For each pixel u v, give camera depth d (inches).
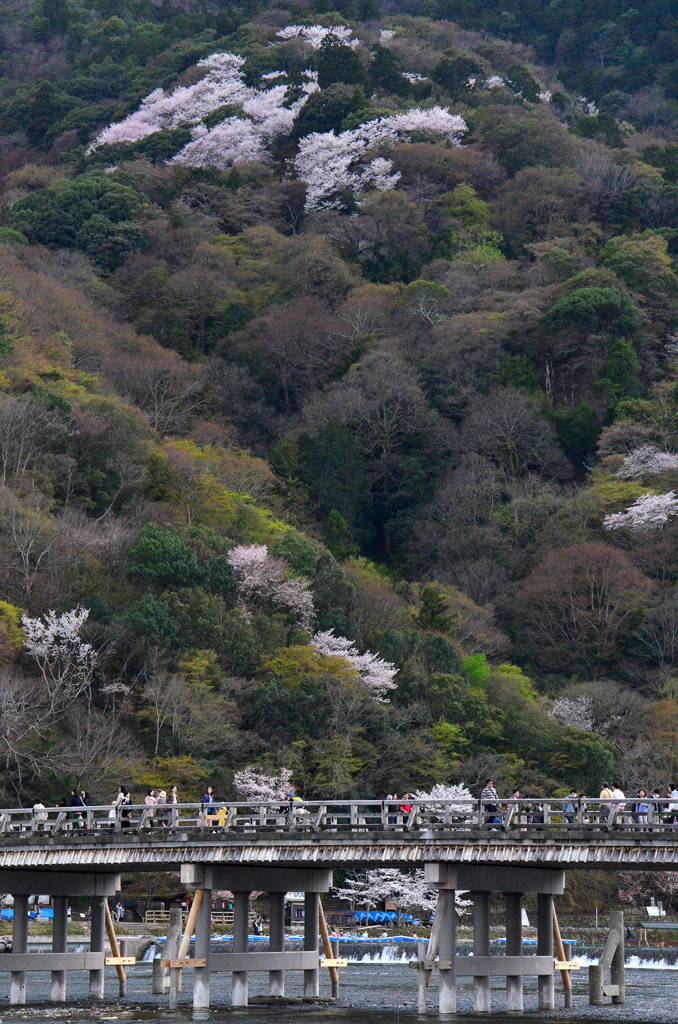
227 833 4306.1
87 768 7691.9
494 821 4141.2
